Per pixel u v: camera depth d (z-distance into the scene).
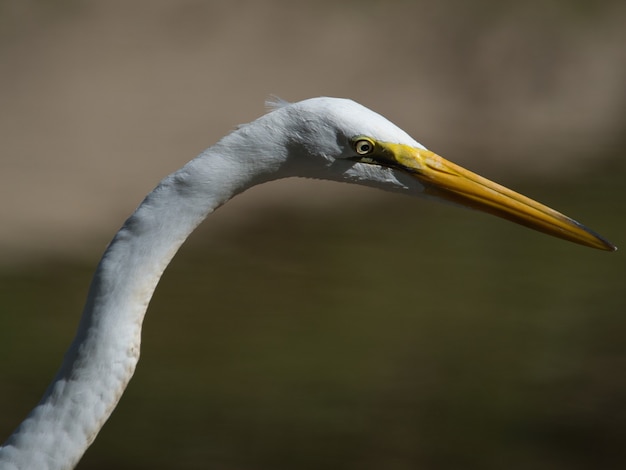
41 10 18.94
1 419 9.30
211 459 9.02
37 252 13.38
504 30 20.98
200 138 16.91
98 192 15.19
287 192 16.39
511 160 17.75
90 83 17.72
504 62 20.58
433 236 14.75
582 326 11.79
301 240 14.47
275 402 10.11
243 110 17.84
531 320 11.96
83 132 16.62
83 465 8.89
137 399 10.07
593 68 20.81
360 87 19.20
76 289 12.31
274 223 15.15
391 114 18.97
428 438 9.58
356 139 4.29
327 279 13.09
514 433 9.73
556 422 9.91
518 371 10.71
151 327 11.56
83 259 13.27
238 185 4.18
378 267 13.48
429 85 19.77
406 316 12.03
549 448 9.49
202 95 17.98
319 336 11.43
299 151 4.23
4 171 15.37
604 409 10.09
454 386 10.47
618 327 11.75
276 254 13.88
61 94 17.36
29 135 16.34
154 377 10.47
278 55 19.42
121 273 4.10
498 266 13.57
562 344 11.36
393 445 9.43
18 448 4.09
